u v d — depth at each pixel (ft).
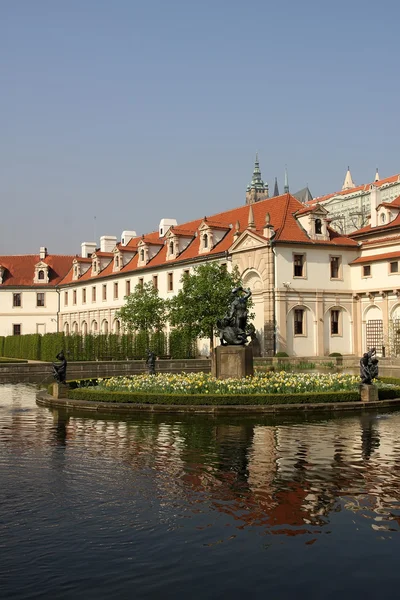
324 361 187.11
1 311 349.41
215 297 186.91
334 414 83.66
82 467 52.65
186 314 189.47
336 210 347.36
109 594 28.94
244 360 104.58
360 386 91.50
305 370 169.89
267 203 224.53
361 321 203.82
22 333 349.61
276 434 67.72
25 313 350.23
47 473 50.62
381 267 196.13
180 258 240.94
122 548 34.12
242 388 92.17
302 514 39.45
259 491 44.60
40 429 73.51
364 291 200.64
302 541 34.88
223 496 43.45
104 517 39.17
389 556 32.78
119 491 45.03
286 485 46.14
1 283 350.64
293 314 196.95
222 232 227.81
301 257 199.52
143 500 42.70
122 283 282.56
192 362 193.57
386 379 115.85
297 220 206.49
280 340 192.85
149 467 52.37
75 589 29.43
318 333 200.03
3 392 130.52
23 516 39.50
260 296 198.18
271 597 28.58
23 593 29.01
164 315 234.38
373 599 28.27
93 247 364.38
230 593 28.96
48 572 31.24
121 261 286.05
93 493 44.55
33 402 106.93
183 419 79.82
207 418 80.48
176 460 54.95
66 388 102.32
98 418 82.64
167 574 30.94
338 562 32.09
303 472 50.03
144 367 188.96
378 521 38.06
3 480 48.39
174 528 37.06
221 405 85.92
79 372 180.55
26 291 350.84
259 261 197.47
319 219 203.21
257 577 30.53
